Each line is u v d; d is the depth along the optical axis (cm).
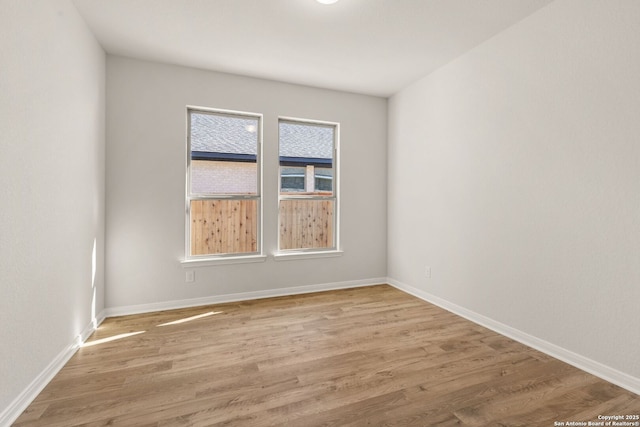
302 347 241
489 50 277
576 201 212
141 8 235
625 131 187
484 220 284
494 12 238
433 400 175
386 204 436
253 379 195
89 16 244
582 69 207
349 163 414
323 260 402
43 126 187
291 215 394
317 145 407
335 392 182
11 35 157
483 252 286
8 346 156
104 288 306
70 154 224
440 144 336
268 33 271
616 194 191
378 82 378
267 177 372
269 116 370
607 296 196
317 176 407
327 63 327
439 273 340
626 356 188
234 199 365
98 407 167
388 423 156
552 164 227
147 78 321
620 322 190
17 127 163
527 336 246
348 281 415
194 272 340
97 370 205
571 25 213
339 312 320
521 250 250
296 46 293
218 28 263
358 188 420
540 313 237
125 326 282
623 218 188
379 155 430
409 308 333
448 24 255
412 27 260
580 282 211
